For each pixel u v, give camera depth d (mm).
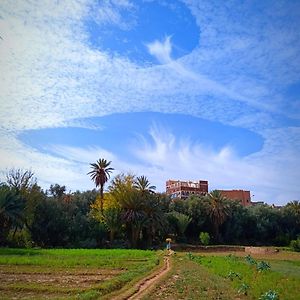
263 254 87625
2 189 74812
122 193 90375
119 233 92188
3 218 74438
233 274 29469
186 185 177875
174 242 103250
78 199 113688
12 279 29266
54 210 85125
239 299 20766
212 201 113938
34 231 82438
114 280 25844
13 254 53875
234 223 118375
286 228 127125
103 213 88812
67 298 18906
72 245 85500
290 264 58188
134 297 20766
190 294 21672
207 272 35281
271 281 23641
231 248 98438
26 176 83500
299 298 19031
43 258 46531
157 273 33562
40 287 23703
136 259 50000
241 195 189125
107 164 94500
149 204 91062
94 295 19953
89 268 37938
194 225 114062
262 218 122188
